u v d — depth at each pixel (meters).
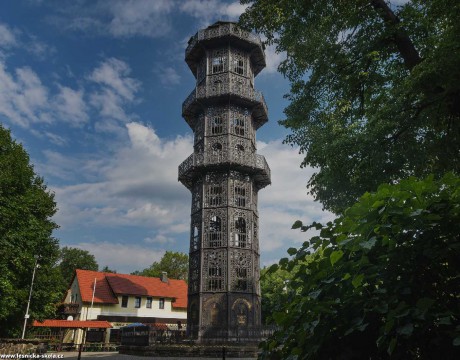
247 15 15.53
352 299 2.36
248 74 29.94
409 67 11.88
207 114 28.95
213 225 26.59
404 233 2.37
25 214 23.88
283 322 2.58
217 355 21.69
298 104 15.29
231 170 27.08
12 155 25.94
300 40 15.12
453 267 2.27
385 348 2.29
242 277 24.88
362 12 12.69
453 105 10.49
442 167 11.80
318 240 2.75
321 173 13.71
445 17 11.38
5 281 21.19
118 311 43.72
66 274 64.31
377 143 11.76
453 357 2.06
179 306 48.00
